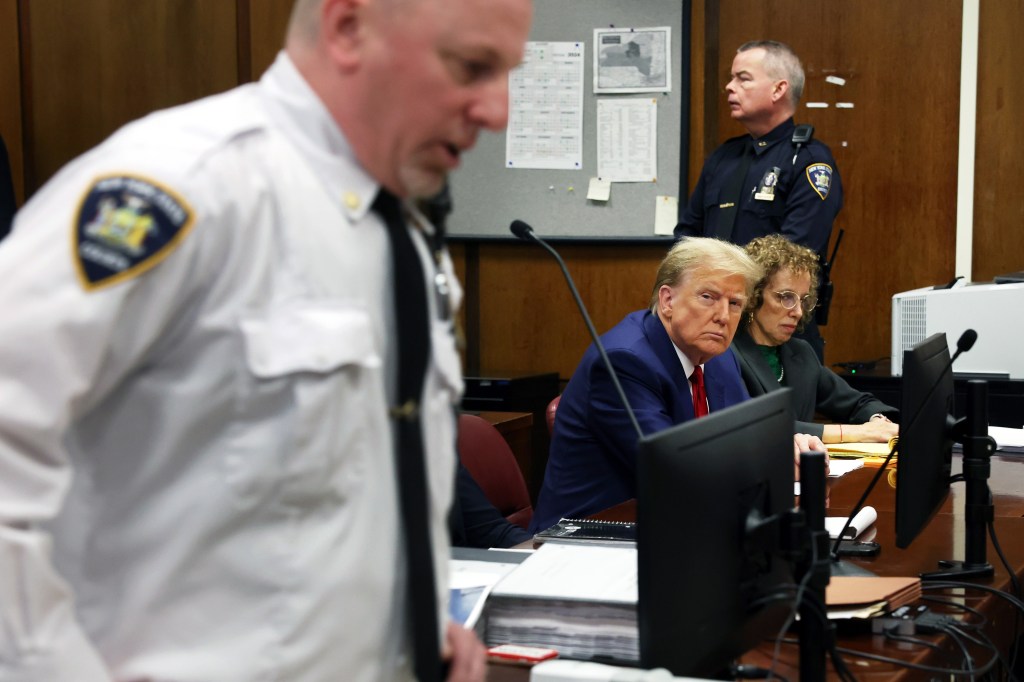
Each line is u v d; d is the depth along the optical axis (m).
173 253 0.85
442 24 0.92
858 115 4.98
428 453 1.05
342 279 0.95
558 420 2.71
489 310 5.16
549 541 1.97
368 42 0.94
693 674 1.25
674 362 2.63
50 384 0.80
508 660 1.45
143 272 0.83
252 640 0.91
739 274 2.58
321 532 0.93
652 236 4.94
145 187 0.85
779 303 3.22
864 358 5.04
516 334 5.14
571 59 4.94
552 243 5.03
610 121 4.94
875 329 5.03
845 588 1.63
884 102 4.95
